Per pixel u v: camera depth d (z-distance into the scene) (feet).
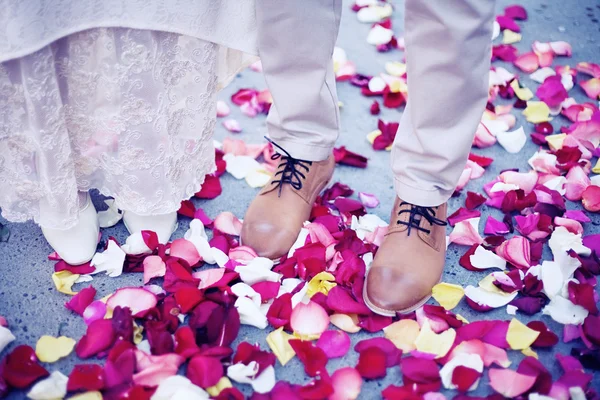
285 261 4.74
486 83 4.04
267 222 4.82
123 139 4.28
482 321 4.25
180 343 4.03
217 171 5.71
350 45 7.58
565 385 3.92
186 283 4.44
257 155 5.86
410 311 4.47
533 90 6.97
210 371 3.84
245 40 4.39
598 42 7.72
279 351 4.10
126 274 4.79
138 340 4.19
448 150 4.21
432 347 4.12
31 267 4.83
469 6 3.57
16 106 3.94
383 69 7.23
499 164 5.99
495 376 3.94
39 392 3.76
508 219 5.22
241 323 4.41
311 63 4.42
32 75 3.77
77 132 4.39
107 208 5.38
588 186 5.36
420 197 4.53
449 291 4.51
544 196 5.41
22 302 4.56
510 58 7.36
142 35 3.92
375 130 6.35
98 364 4.14
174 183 4.65
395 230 4.68
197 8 4.01
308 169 5.00
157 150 4.38
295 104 4.60
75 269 4.68
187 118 4.57
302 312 4.29
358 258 4.65
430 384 3.89
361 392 4.03
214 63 4.45
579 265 4.69
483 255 4.80
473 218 5.16
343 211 5.20
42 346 4.11
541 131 6.27
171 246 4.73
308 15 4.15
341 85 6.97
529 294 4.58
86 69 4.06
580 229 5.09
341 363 4.22
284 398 3.79
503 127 6.28
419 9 3.72
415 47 3.91
